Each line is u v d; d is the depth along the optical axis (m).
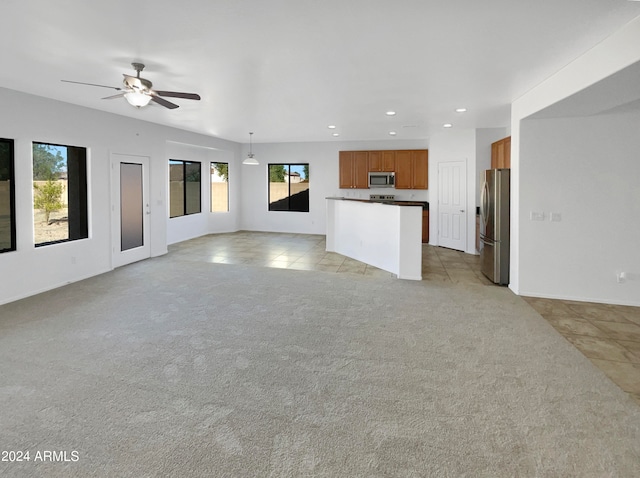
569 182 4.40
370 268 6.12
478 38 2.85
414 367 2.79
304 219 10.04
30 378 2.58
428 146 8.80
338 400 2.36
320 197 9.84
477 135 7.28
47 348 3.06
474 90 4.32
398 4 2.32
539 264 4.57
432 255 7.34
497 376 2.66
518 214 4.59
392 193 9.18
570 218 4.43
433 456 1.87
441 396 2.40
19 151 4.39
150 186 6.78
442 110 5.49
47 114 4.70
